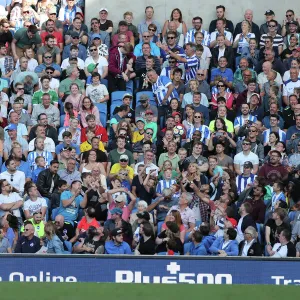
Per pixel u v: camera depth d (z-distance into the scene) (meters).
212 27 69.00
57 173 55.03
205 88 63.81
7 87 63.69
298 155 57.78
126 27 67.31
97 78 63.00
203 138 59.56
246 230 48.41
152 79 63.69
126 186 55.88
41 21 68.75
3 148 57.75
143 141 58.56
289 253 48.31
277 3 69.94
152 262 39.50
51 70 63.50
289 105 62.22
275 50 67.62
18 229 50.53
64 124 60.31
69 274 39.47
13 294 31.89
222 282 39.50
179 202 51.53
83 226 50.84
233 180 53.66
